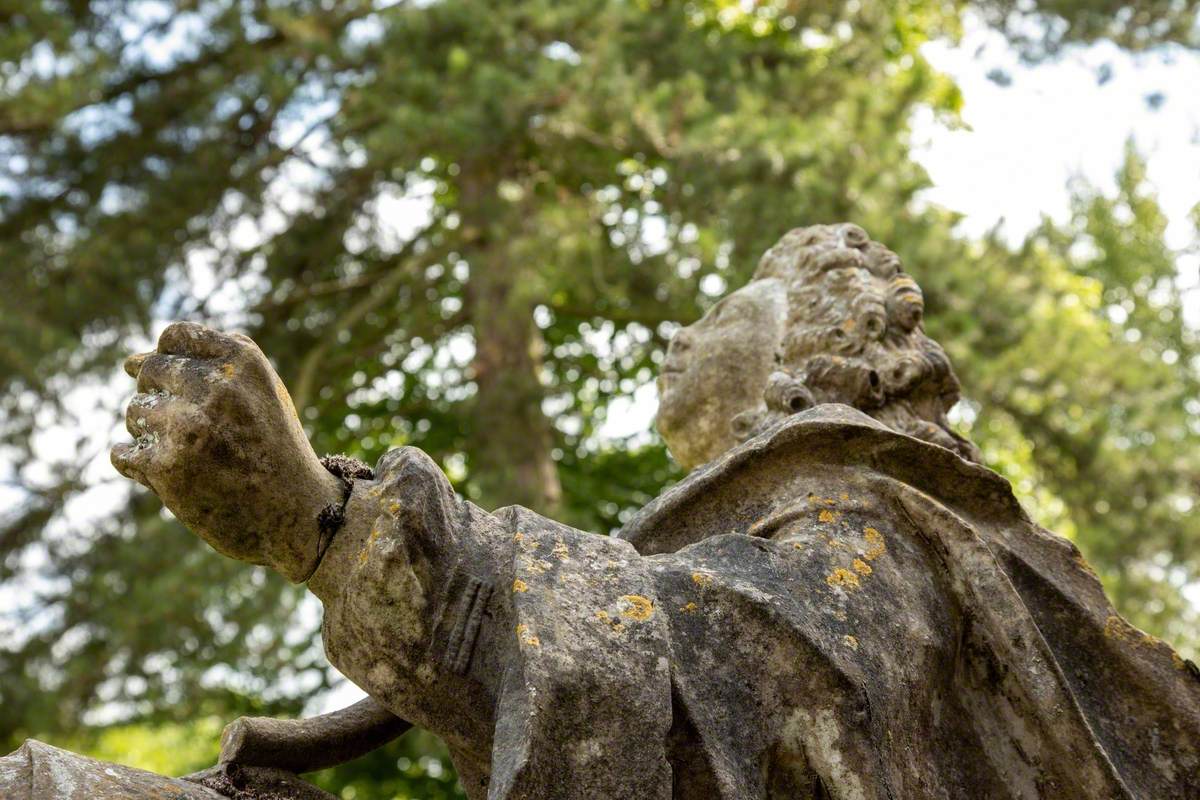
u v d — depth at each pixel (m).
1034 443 8.09
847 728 1.41
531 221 8.43
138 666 8.30
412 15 8.65
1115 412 8.05
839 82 8.49
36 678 8.42
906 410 1.91
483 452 7.96
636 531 1.70
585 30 8.60
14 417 9.09
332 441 9.25
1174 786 1.56
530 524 1.48
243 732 1.56
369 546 1.43
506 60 8.57
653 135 7.89
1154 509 7.91
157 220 9.19
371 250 9.80
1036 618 1.63
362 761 7.41
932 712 1.52
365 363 9.26
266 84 9.03
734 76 8.55
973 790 1.51
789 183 7.48
